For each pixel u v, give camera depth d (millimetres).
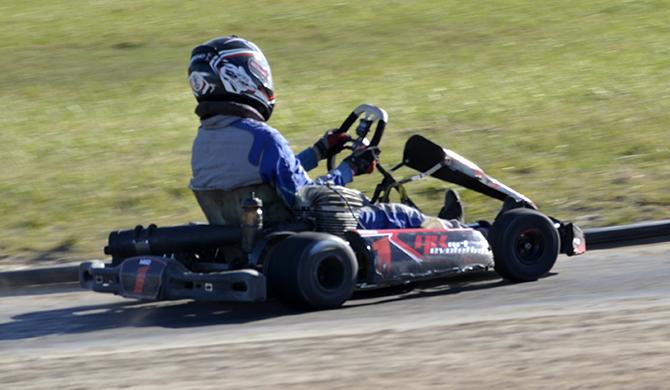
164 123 45906
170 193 34375
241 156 21203
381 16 71375
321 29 68250
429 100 47438
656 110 42969
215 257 22750
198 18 73312
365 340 17219
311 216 21766
